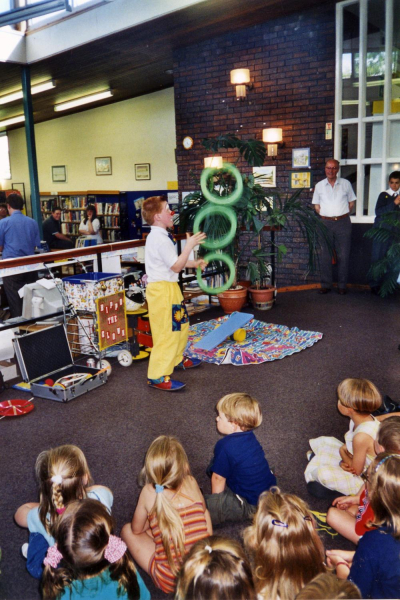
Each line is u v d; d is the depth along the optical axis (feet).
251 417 8.25
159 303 13.33
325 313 20.20
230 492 8.31
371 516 6.93
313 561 5.21
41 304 15.01
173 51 27.32
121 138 39.50
